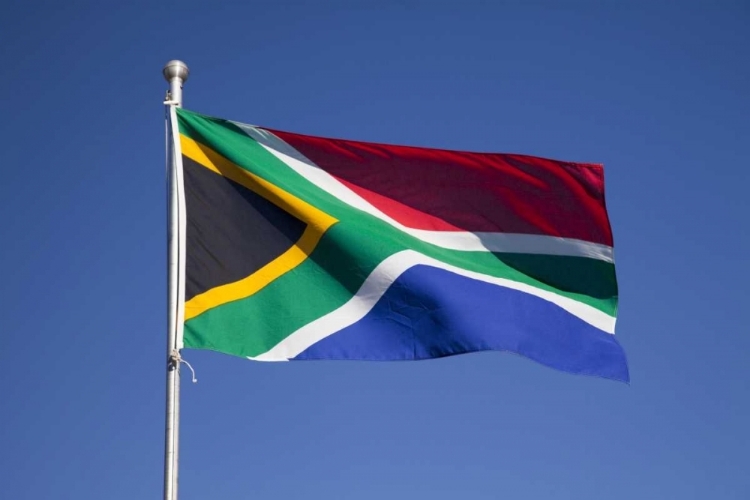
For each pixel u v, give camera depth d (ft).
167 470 48.88
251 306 55.26
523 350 58.65
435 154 61.72
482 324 57.82
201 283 54.85
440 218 60.90
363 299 56.75
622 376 60.34
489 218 61.36
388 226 59.11
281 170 58.75
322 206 58.08
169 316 53.31
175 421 50.47
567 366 59.41
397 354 56.13
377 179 60.70
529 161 62.44
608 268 61.87
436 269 58.29
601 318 61.26
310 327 55.52
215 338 53.83
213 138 58.03
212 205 56.80
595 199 62.28
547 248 61.57
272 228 57.11
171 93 58.23
